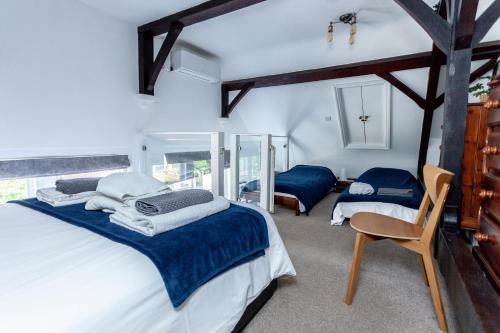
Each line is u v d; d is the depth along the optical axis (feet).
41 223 4.30
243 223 4.62
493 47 8.37
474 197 6.42
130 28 9.27
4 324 2.00
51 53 7.34
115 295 2.54
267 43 10.06
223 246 3.97
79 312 2.24
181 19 8.05
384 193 10.24
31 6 6.87
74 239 3.58
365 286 5.95
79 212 4.86
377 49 9.84
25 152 7.00
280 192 12.39
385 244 8.39
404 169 15.76
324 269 6.74
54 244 3.42
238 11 7.77
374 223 5.72
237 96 14.30
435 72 10.20
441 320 4.55
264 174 11.50
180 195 4.70
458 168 6.44
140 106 9.93
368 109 13.78
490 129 4.33
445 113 6.49
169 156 10.80
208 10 7.36
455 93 6.31
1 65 6.48
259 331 4.51
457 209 6.45
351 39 7.94
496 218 3.88
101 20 8.39
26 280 2.57
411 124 13.62
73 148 8.01
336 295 5.58
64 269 2.79
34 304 2.24
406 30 8.61
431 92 11.06
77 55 7.91
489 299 3.68
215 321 3.68
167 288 2.99
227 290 3.96
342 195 10.61
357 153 16.60
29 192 7.37
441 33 6.22
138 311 2.67
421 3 6.17
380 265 6.97
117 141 9.23
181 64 10.06
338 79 12.82
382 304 5.28
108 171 9.00
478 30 5.92
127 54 9.27
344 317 4.88
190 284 3.26
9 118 6.68
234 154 11.10
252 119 17.11
